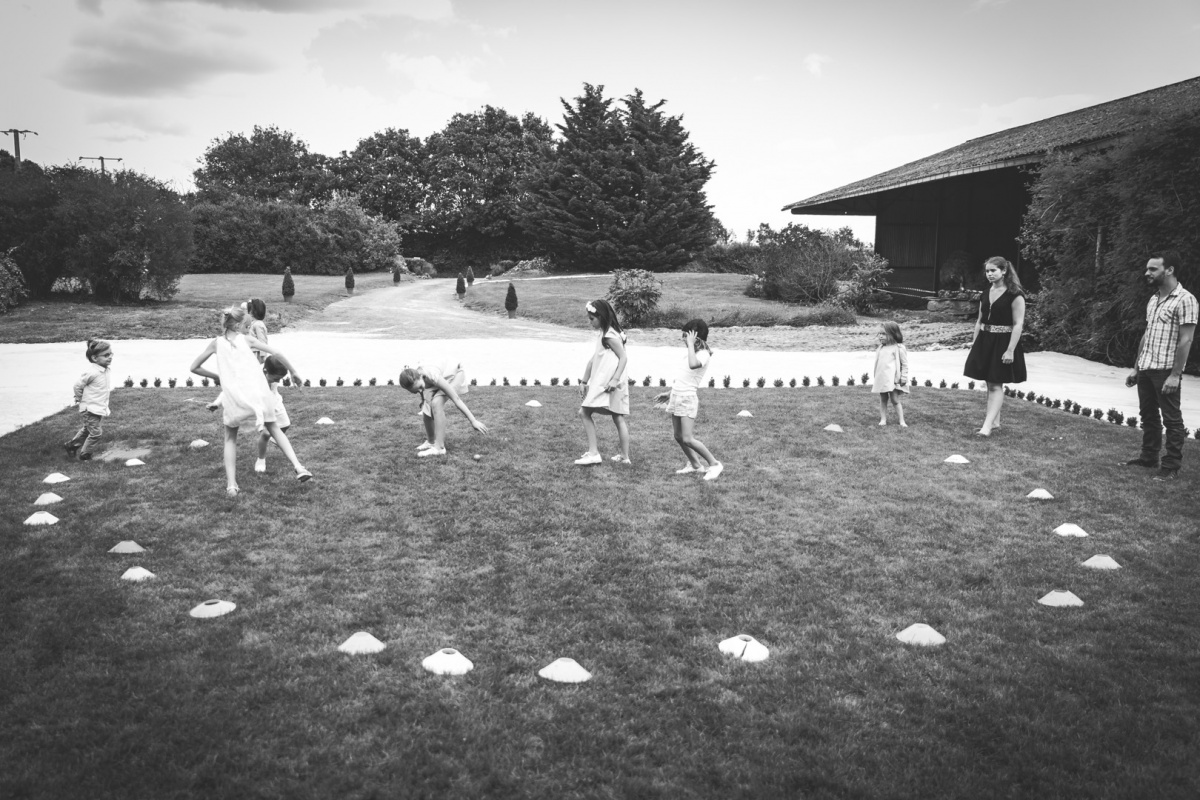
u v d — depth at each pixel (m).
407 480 7.00
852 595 4.64
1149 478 7.18
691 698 3.47
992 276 8.84
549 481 7.00
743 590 4.70
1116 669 3.73
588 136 52.59
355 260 54.81
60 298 27.33
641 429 9.25
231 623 4.18
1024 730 3.23
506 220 68.19
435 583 4.78
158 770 2.89
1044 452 8.23
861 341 21.39
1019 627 4.20
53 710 3.27
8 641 3.92
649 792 2.82
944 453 8.17
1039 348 18.98
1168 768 2.96
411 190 70.81
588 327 27.14
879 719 3.32
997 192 31.02
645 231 50.59
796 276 31.69
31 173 27.45
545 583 4.78
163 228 27.00
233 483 6.55
